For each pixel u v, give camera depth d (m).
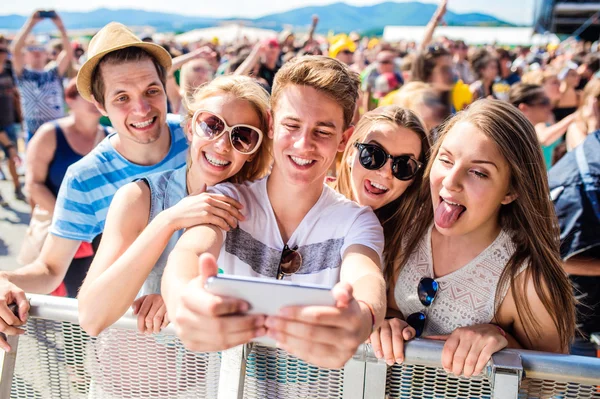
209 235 1.30
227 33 14.34
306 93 1.36
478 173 1.44
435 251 1.62
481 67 7.97
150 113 2.15
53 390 1.58
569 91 6.26
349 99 1.41
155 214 1.67
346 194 1.96
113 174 2.20
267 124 1.71
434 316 1.59
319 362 0.94
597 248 2.55
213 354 1.46
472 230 1.53
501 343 1.33
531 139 1.50
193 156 1.68
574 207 2.47
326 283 1.46
